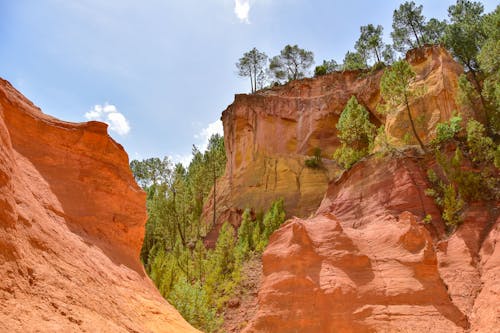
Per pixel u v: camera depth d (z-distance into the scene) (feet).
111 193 52.03
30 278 23.50
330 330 72.95
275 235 95.40
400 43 233.35
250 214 175.11
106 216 49.49
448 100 138.51
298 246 86.89
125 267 46.26
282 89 233.14
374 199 114.11
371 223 105.70
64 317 22.86
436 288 75.72
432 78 148.46
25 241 25.71
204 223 193.98
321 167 185.98
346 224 112.78
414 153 119.14
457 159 103.45
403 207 106.01
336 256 84.74
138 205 56.65
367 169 124.36
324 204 132.87
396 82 133.08
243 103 226.99
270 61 292.61
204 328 79.20
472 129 107.34
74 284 27.89
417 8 229.45
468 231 91.40
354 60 272.31
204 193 219.20
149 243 179.32
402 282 76.95
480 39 178.09
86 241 41.16
